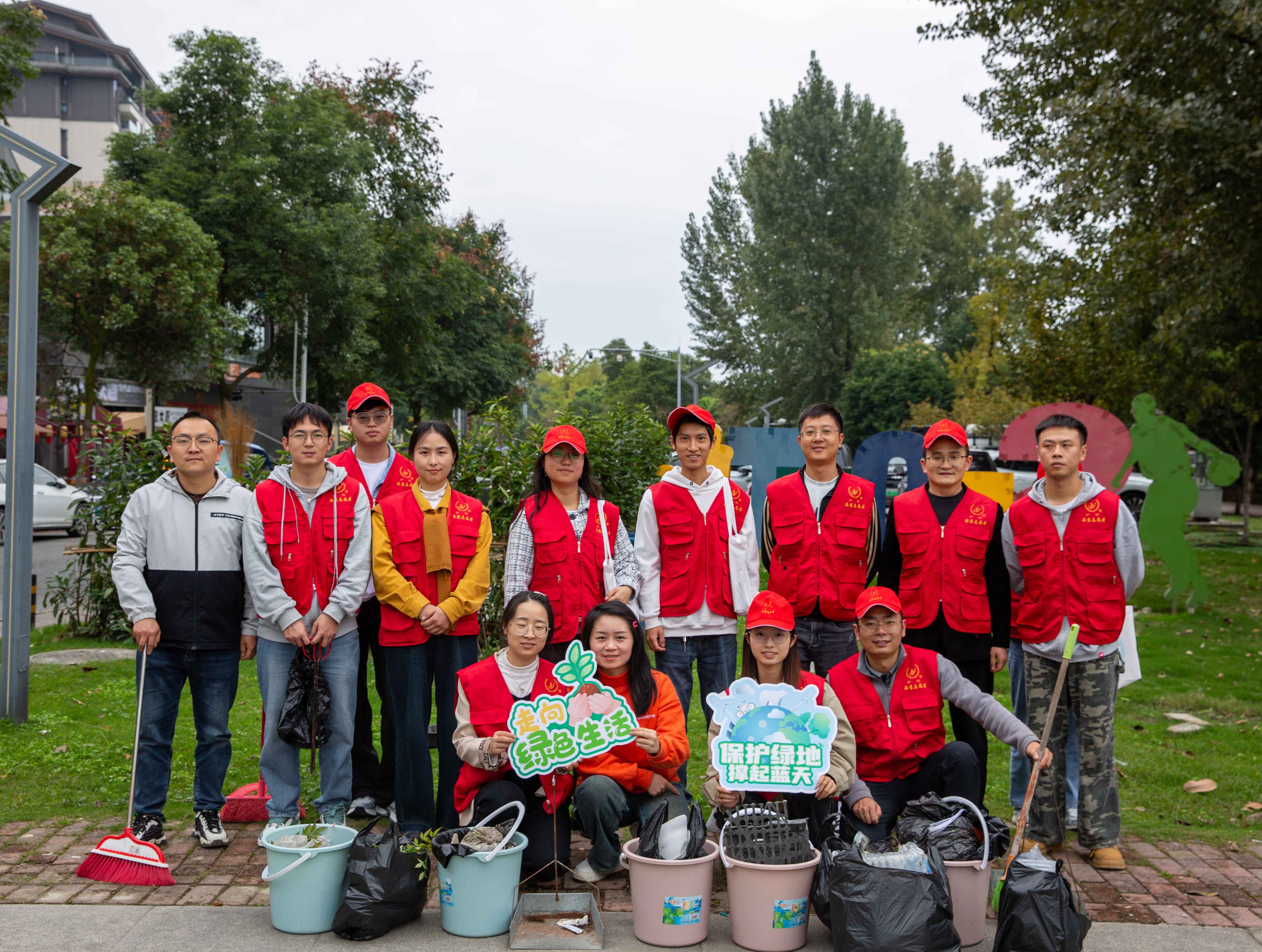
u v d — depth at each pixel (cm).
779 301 4303
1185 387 1641
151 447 912
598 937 360
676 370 6688
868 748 429
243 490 459
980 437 2730
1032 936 330
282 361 2689
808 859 366
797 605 486
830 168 4203
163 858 423
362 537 442
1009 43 1465
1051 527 459
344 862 371
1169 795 550
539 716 390
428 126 2966
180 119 2356
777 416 4484
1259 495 3444
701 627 473
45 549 1636
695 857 365
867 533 488
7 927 361
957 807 390
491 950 355
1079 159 1243
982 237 5625
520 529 473
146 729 446
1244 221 1166
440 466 454
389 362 3009
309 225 2300
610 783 406
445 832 375
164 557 443
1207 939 369
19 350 627
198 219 2300
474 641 461
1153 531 1179
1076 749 512
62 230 2044
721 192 5119
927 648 473
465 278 3003
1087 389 1752
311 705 429
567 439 464
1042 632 459
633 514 873
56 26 5138
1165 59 1152
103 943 351
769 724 392
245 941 357
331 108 2495
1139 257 1359
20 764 551
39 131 5047
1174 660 910
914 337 5588
